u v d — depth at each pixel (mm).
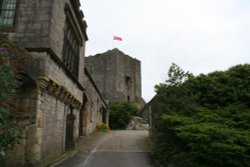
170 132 10031
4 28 9469
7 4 9836
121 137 18594
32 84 8641
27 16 9602
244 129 8766
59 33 10695
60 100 11523
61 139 11719
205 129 7789
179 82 11234
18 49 6875
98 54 52000
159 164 9820
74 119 13484
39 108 8828
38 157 8625
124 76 50625
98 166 9195
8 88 4723
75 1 12688
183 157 8344
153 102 14305
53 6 9836
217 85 11328
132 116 37531
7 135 4664
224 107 10469
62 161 10031
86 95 18438
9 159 8281
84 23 15047
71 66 13242
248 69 11742
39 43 9305
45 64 9055
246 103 10617
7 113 4723
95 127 24062
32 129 8539
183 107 10320
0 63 5051
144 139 17281
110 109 36906
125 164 9656
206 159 7617
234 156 7215
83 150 12766
